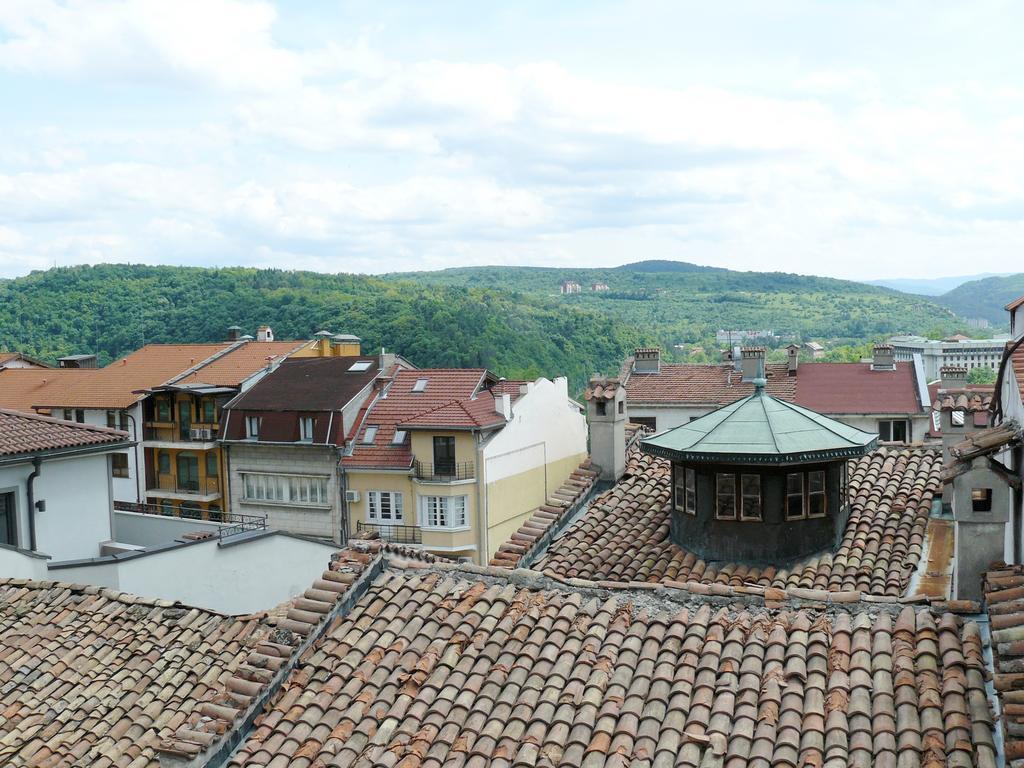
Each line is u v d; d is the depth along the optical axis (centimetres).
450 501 4544
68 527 2886
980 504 1154
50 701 1548
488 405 4828
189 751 962
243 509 5400
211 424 5653
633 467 2022
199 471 5706
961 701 888
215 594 2403
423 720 990
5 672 1619
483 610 1143
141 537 3562
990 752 823
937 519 1597
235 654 1648
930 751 839
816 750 869
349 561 1231
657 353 6009
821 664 980
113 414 5912
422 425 4581
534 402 4831
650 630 1073
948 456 1664
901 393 5353
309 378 5538
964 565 1157
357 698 1025
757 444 1488
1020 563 1204
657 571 1533
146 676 1600
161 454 5841
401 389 5331
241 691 1044
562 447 5062
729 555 1527
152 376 6138
